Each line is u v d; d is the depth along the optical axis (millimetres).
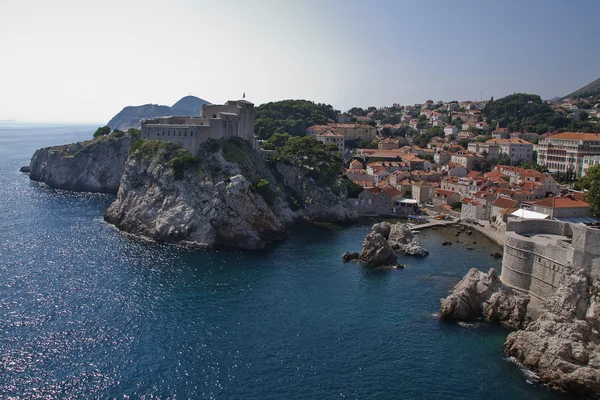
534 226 95938
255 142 193000
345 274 108562
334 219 170250
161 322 81438
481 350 74312
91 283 97312
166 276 103812
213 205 135125
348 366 69750
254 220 138500
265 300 92188
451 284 102188
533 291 84188
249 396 62500
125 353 71375
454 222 165500
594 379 62062
